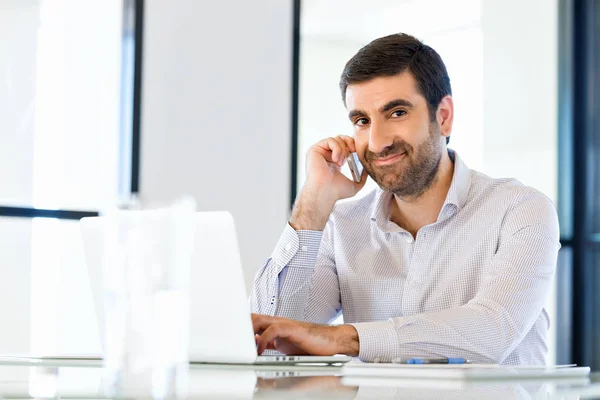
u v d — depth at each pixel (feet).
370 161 8.38
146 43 15.89
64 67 15.51
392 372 4.71
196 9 16.28
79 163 15.61
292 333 6.19
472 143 18.84
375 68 8.20
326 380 4.23
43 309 15.20
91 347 15.38
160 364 3.38
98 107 15.74
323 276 8.83
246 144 16.63
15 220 15.05
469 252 8.24
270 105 16.88
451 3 18.48
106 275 3.38
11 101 15.20
